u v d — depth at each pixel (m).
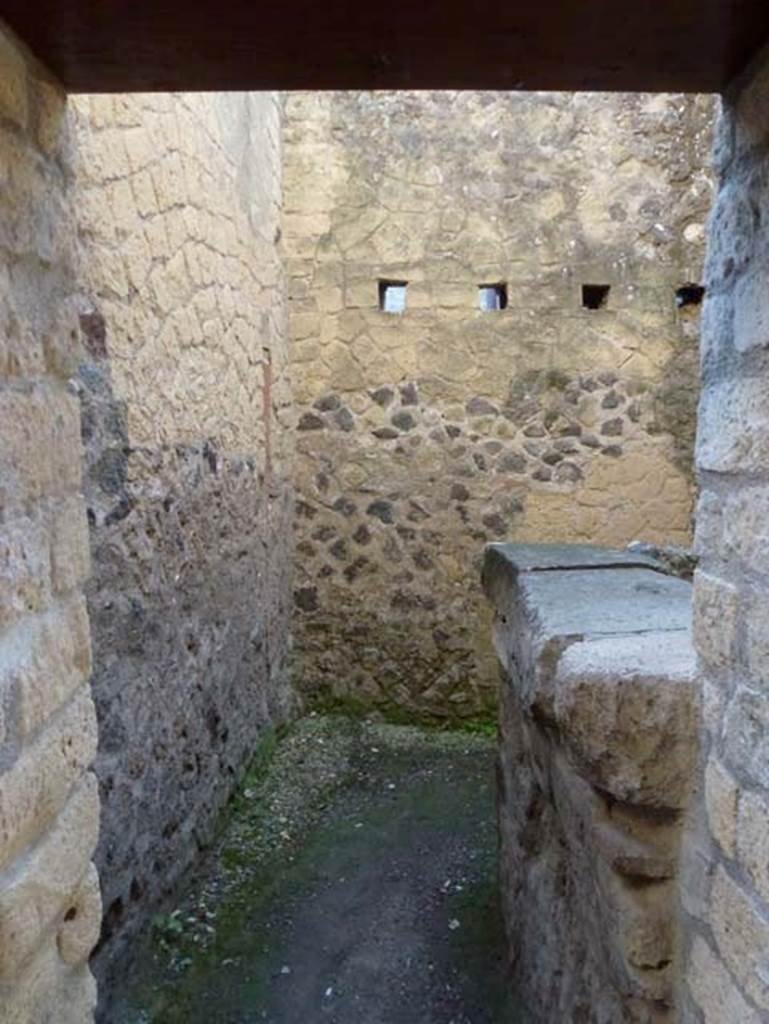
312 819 2.88
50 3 0.83
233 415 2.86
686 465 3.82
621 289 3.76
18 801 0.91
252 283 3.11
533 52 0.93
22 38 0.91
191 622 2.42
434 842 2.70
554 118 3.68
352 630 3.86
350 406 3.80
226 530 2.78
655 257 3.75
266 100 3.33
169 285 2.21
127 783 1.94
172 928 2.17
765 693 0.91
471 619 3.83
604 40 0.89
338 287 3.76
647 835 1.20
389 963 2.09
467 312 3.76
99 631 1.79
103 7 0.84
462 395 3.79
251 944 2.17
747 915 0.96
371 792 3.10
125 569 1.93
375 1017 1.91
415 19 0.85
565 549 2.38
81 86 1.05
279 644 3.59
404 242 3.73
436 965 2.08
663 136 3.70
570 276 3.75
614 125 3.69
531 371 3.78
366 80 1.02
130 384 1.96
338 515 3.84
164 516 2.18
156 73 1.01
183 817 2.37
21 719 0.92
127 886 1.95
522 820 1.91
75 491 1.11
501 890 2.24
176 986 2.00
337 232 3.73
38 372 0.99
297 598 3.86
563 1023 1.55
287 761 3.38
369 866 2.55
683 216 3.74
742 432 0.97
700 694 1.13
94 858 1.76
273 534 3.46
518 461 3.80
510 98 3.66
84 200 1.71
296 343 3.79
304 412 3.81
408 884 2.45
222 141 2.69
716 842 1.05
